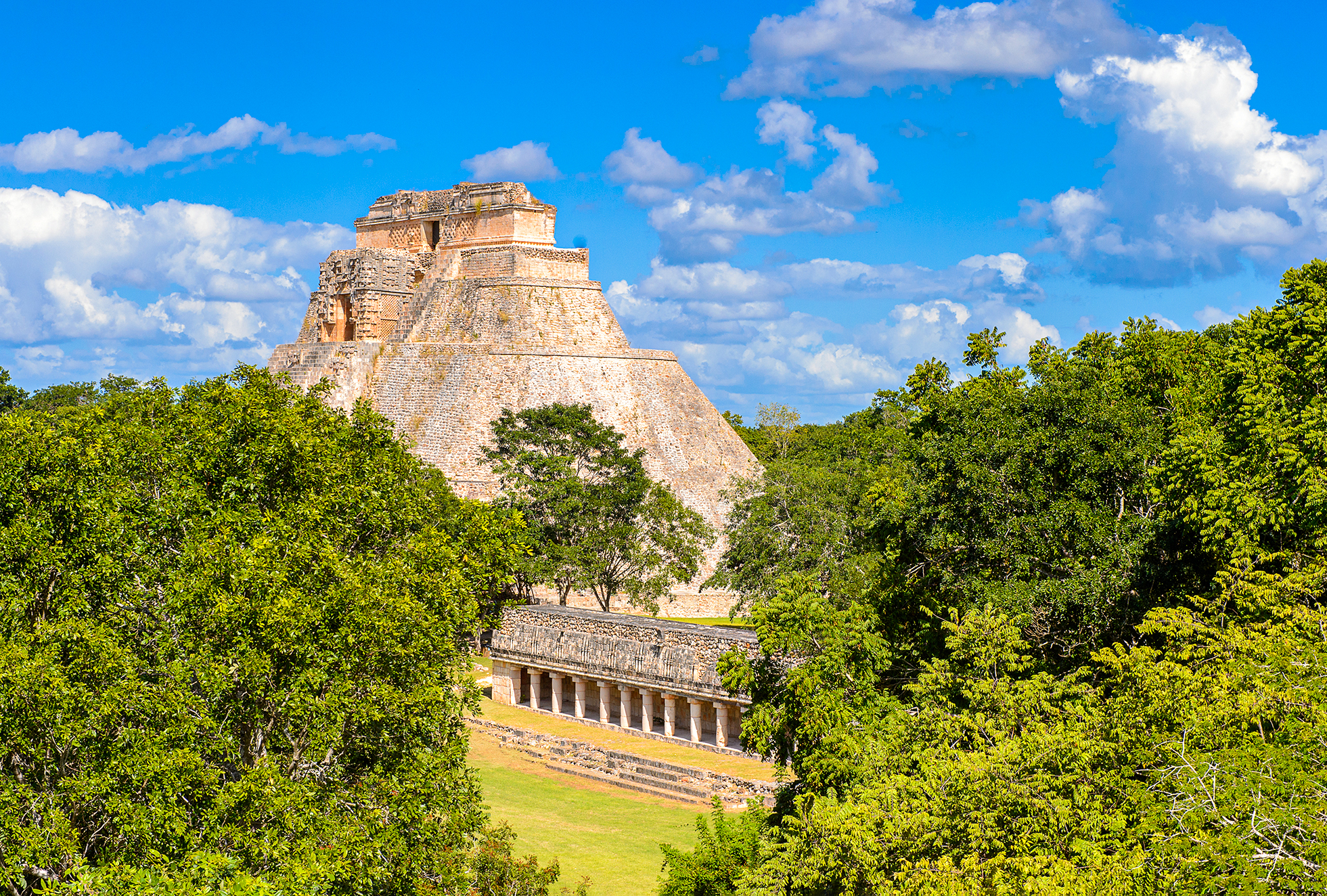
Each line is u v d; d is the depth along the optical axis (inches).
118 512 1115.3
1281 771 729.6
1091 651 1385.3
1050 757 901.8
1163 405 1809.8
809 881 989.8
